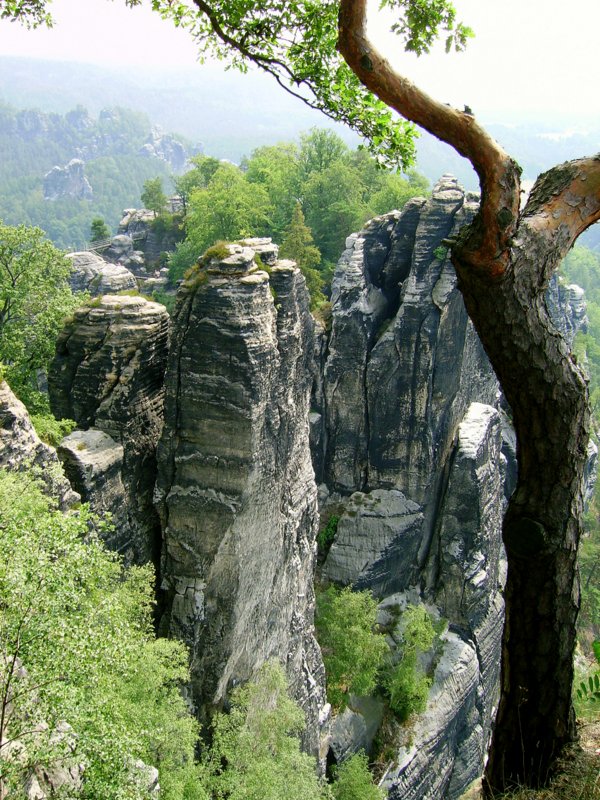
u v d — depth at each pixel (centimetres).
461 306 6144
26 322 5259
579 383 1000
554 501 1034
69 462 3234
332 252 8450
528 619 1089
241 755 3206
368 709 5209
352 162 10050
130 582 3073
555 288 10981
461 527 6316
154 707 2730
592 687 1154
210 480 3403
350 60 958
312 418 6322
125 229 11006
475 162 924
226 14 1614
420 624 5391
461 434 6444
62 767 1669
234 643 3528
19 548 1630
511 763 1180
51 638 1578
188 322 3306
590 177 972
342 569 6075
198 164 10588
